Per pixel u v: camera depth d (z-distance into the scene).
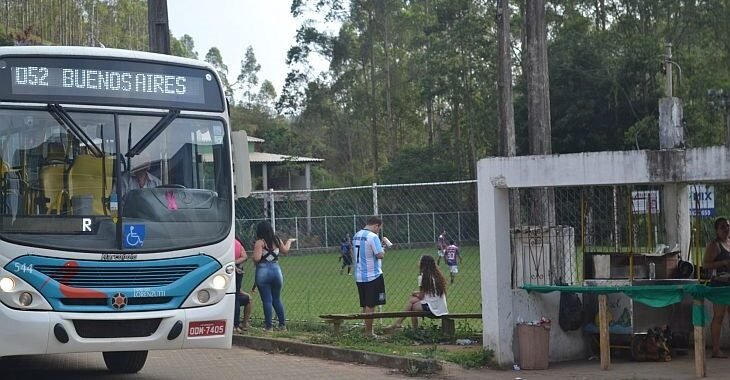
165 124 9.87
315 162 65.00
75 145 9.40
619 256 11.75
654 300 10.53
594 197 13.42
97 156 9.44
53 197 9.17
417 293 13.98
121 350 9.34
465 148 63.03
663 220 13.13
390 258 32.72
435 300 13.61
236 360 12.72
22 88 9.34
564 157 10.59
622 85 47.16
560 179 10.62
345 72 69.75
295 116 75.25
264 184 64.50
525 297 11.45
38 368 12.43
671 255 12.04
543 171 10.75
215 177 10.07
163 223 9.57
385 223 34.75
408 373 11.23
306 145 77.44
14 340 8.85
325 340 13.26
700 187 13.41
